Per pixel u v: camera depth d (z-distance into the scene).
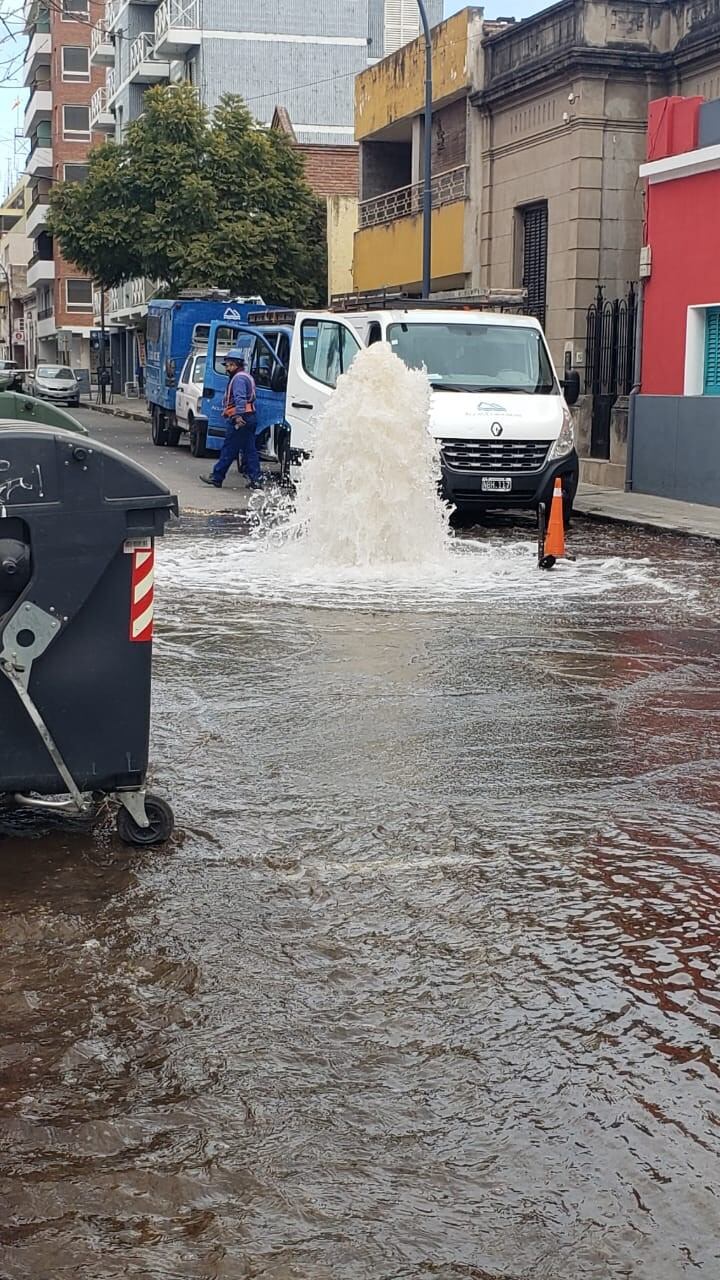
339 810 6.07
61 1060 3.87
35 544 5.16
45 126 87.25
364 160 36.28
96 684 5.36
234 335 27.09
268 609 11.24
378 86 34.06
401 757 6.94
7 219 115.94
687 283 20.44
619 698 8.30
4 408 6.64
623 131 24.80
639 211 25.08
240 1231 3.12
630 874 5.36
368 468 13.43
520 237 27.61
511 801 6.25
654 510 18.94
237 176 38.38
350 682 8.63
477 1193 3.27
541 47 25.89
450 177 30.31
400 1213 3.19
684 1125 3.58
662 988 4.38
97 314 75.69
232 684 8.55
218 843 5.63
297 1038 4.02
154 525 5.29
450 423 16.05
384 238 34.22
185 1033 4.04
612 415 22.33
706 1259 3.04
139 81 62.38
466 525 17.25
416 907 4.99
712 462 19.48
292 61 56.62
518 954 4.61
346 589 12.24
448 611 11.21
